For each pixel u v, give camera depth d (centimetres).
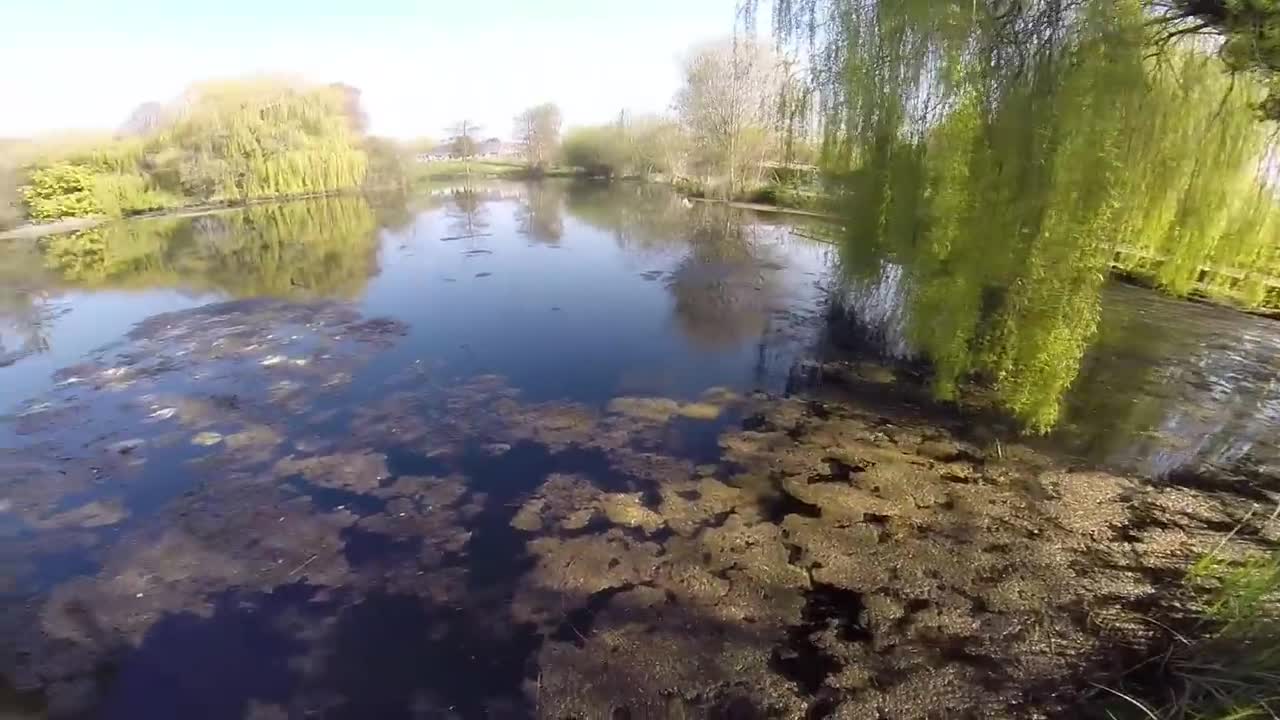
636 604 628
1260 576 550
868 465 874
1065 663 552
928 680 538
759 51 3431
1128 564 676
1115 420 1004
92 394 1146
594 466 882
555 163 6488
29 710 530
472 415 1041
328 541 732
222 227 3125
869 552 699
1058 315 861
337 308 1702
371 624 612
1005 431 968
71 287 1950
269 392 1145
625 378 1200
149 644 596
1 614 634
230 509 795
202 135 3934
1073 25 811
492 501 802
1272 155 1435
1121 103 788
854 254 1257
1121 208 830
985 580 655
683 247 2506
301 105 4531
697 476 852
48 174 3159
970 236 938
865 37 1104
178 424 1024
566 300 1777
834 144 1259
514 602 634
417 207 3909
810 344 1381
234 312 1666
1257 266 1557
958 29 895
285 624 614
